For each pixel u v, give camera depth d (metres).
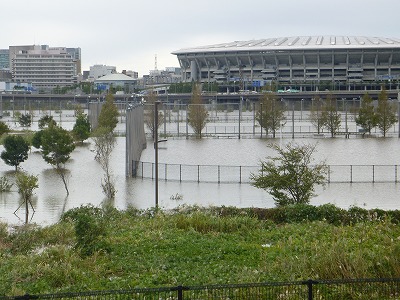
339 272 21.23
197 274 23.28
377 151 80.75
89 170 64.81
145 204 46.41
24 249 28.81
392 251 22.08
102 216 35.34
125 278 23.09
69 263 24.08
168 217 34.62
